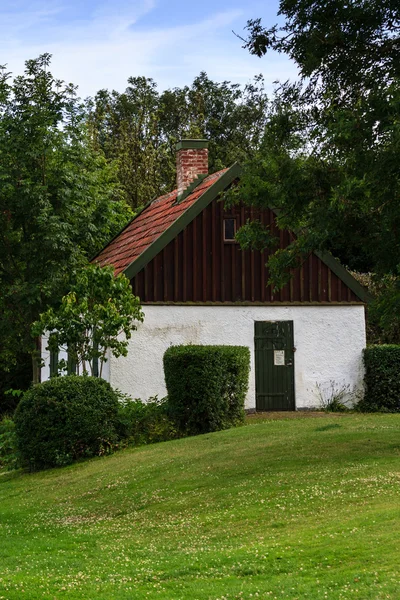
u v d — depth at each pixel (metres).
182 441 16.59
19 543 10.80
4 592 8.20
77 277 19.64
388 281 13.56
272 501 11.00
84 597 7.90
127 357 20.72
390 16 12.77
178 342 21.14
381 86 12.16
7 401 31.88
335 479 11.62
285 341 21.89
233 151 46.09
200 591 7.71
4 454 19.12
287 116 13.39
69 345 18.75
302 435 15.49
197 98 52.12
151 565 8.95
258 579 7.95
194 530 10.34
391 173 11.66
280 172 13.04
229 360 18.22
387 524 8.98
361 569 7.73
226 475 12.91
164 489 12.75
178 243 21.34
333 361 22.11
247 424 18.77
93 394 16.98
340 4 12.63
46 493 14.13
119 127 47.97
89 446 16.86
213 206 21.62
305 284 22.14
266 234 14.05
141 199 42.12
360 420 17.88
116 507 12.34
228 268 21.70
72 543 10.58
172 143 47.69
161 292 21.16
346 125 11.77
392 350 21.64
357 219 12.98
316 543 8.73
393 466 12.07
